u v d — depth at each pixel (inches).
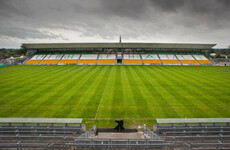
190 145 337.4
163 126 484.1
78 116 658.2
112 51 2997.0
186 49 2935.5
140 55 2817.4
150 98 860.6
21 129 464.8
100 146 355.6
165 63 2484.0
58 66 2171.5
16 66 2188.7
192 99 845.8
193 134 455.2
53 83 1165.1
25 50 5078.7
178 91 981.2
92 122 612.1
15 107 739.4
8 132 450.0
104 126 581.9
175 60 2600.9
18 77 1385.3
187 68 2014.0
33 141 399.5
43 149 357.7
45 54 2886.3
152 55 2810.0
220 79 1320.1
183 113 685.9
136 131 541.3
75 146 355.3
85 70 1788.9
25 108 729.0
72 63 2464.3
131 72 1662.2
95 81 1228.5
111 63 2468.0
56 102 800.3
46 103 786.2
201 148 359.3
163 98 860.6
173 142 390.6
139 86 1089.4
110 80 1263.5
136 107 746.2
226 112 692.1
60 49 3009.4
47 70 1796.3
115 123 605.3
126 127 574.6
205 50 2906.0
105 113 685.9
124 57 2728.8
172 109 724.7
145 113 686.5
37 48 2854.3
